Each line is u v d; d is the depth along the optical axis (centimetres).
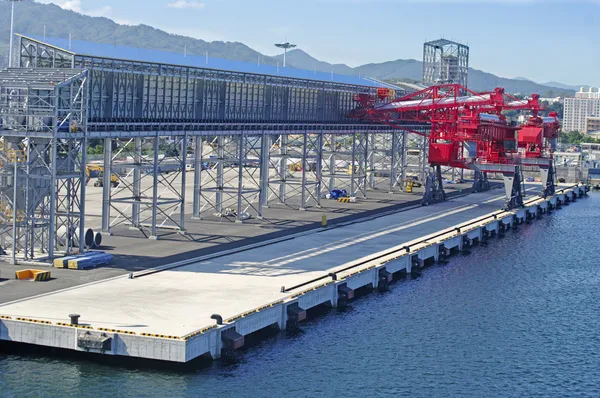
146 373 5606
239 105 11481
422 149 17700
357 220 11894
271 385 5547
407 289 8400
